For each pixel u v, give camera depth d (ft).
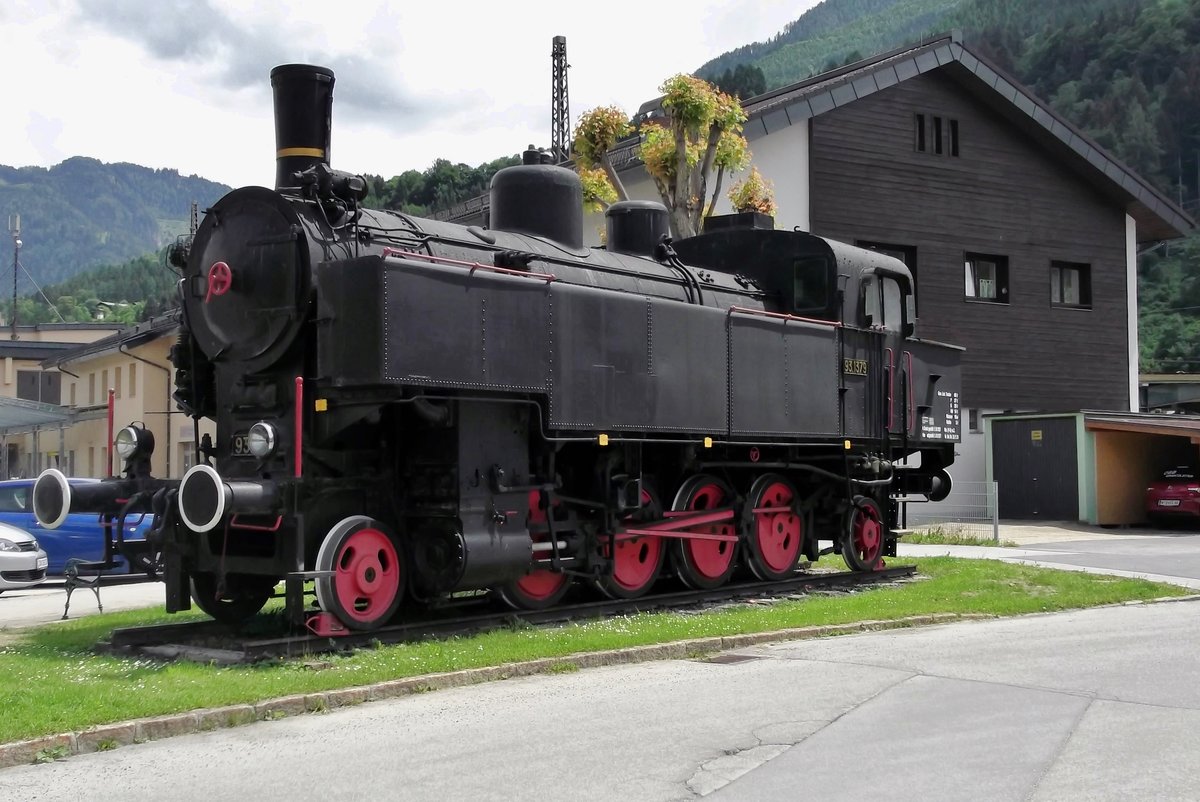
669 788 16.85
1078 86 330.75
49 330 168.14
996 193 87.15
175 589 29.66
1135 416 81.66
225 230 30.83
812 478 44.96
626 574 36.81
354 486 29.63
